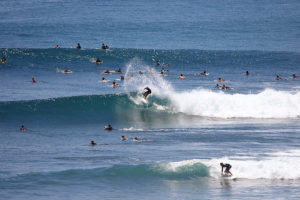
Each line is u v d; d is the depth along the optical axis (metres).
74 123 143.38
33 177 90.94
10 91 170.12
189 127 139.75
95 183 89.81
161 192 86.50
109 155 106.50
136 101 159.12
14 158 103.19
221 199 83.06
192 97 161.38
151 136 126.94
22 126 132.38
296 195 85.12
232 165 97.56
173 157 104.81
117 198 83.19
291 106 159.62
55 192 84.94
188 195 85.06
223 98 161.00
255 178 93.88
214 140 122.06
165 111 157.50
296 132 133.12
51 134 128.62
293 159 102.88
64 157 104.62
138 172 94.56
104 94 158.62
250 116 156.00
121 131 133.75
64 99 152.75
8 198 81.31
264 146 115.25
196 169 95.94
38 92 169.50
